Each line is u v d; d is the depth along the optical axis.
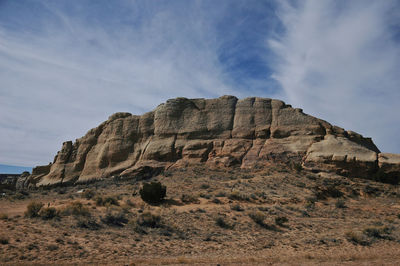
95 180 64.19
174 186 42.16
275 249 19.67
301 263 15.92
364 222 29.33
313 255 18.06
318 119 61.34
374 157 50.44
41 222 22.67
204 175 50.34
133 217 26.62
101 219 24.72
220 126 65.12
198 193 37.38
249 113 65.62
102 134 73.38
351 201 39.00
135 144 68.38
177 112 68.94
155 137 67.00
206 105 69.44
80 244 17.84
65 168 71.38
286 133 60.00
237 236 23.00
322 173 49.31
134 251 17.48
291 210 32.97
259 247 20.06
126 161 65.94
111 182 56.50
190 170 54.22
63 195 45.19
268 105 66.25
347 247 20.58
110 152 68.00
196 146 62.31
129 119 72.19
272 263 15.85
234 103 68.75
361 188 43.31
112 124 73.12
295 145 57.16
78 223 22.73
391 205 37.47
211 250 18.94
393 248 20.66
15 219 23.30
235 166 55.66
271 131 61.28
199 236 22.50
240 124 64.44
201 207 31.67
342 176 48.97
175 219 26.83
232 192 36.97
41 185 69.06
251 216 28.34
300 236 23.56
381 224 28.28
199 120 66.69
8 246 15.80
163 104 72.19
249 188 40.62
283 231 25.12
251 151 58.59
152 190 33.28
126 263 14.93
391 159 49.81
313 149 54.34
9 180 104.44
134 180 54.09
